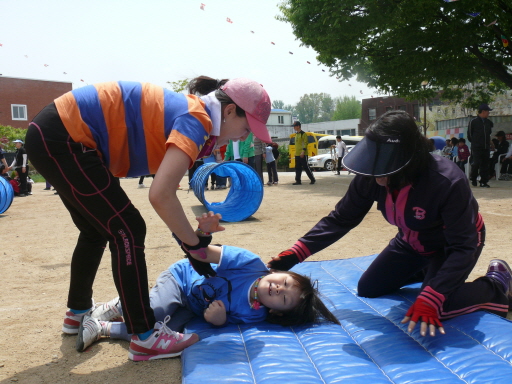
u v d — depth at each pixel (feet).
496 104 87.15
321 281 13.12
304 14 46.55
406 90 54.44
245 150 41.65
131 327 8.71
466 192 8.73
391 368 7.95
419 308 8.41
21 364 8.86
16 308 12.03
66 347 9.62
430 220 9.22
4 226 25.94
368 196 10.17
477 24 45.16
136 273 8.43
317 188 44.45
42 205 36.27
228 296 10.25
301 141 49.01
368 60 52.39
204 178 25.46
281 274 10.11
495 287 10.16
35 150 7.95
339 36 45.55
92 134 8.08
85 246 9.50
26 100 108.58
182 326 10.35
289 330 9.94
